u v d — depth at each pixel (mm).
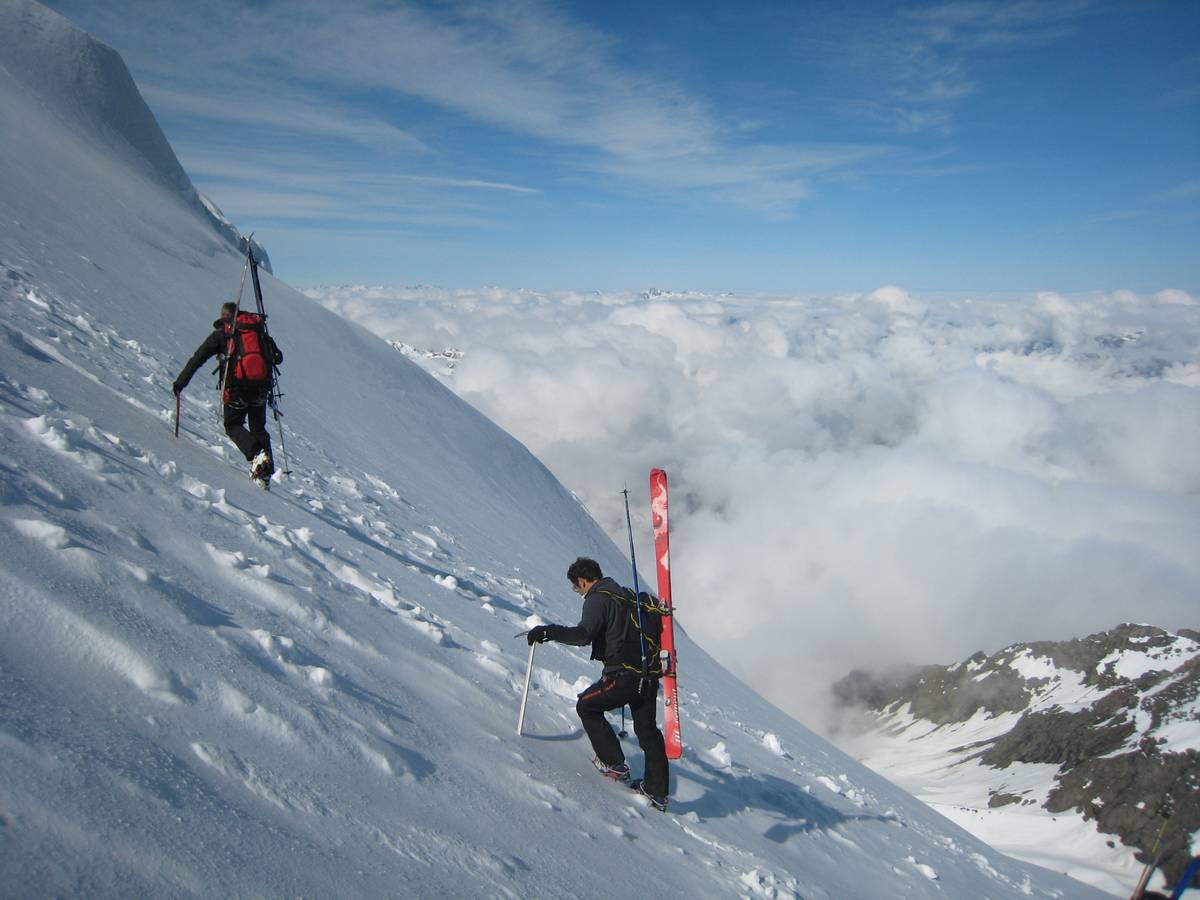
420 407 22094
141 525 4594
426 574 8438
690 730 8008
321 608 5016
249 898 2236
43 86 25328
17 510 3732
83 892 1891
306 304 23781
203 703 3098
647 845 4609
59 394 6859
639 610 5273
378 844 2955
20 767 2156
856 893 5949
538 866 3553
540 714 5727
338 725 3604
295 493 8844
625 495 5562
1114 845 78375
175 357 12125
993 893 8594
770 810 6781
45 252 12961
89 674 2842
